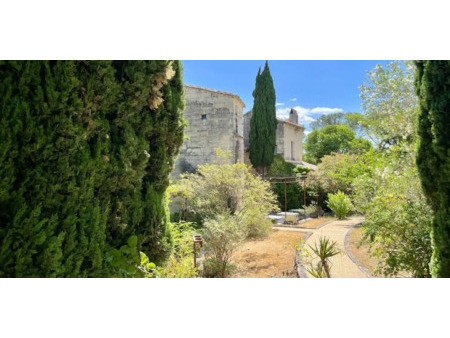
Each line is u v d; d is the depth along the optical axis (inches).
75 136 89.6
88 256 96.2
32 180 81.7
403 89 311.6
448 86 117.6
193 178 399.2
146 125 127.2
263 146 653.3
